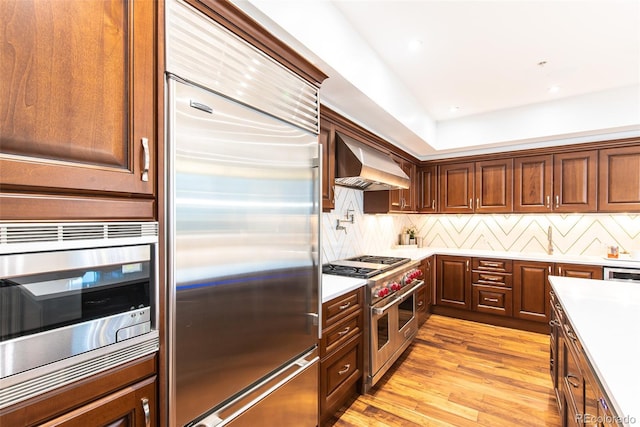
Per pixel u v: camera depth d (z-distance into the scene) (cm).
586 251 370
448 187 432
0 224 65
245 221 124
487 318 388
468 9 192
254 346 128
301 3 163
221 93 115
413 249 434
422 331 360
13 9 68
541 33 216
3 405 65
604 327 130
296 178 153
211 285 110
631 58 249
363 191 361
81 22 79
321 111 225
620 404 77
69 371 75
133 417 89
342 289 201
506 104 350
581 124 323
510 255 372
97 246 81
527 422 198
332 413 205
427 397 227
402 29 213
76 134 78
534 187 374
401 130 318
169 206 97
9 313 66
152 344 93
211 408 111
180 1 102
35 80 71
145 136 92
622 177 329
